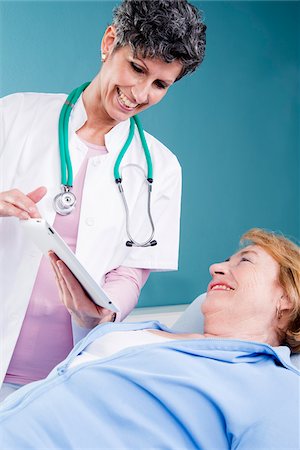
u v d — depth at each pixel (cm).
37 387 144
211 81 305
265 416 140
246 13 313
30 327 170
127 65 149
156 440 140
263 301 170
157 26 142
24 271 166
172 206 190
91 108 174
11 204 145
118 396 144
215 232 307
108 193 176
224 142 308
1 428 139
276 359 158
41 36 267
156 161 186
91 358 156
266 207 319
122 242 180
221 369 148
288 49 322
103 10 279
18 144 173
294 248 178
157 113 292
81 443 139
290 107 323
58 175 172
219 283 174
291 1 322
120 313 174
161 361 149
